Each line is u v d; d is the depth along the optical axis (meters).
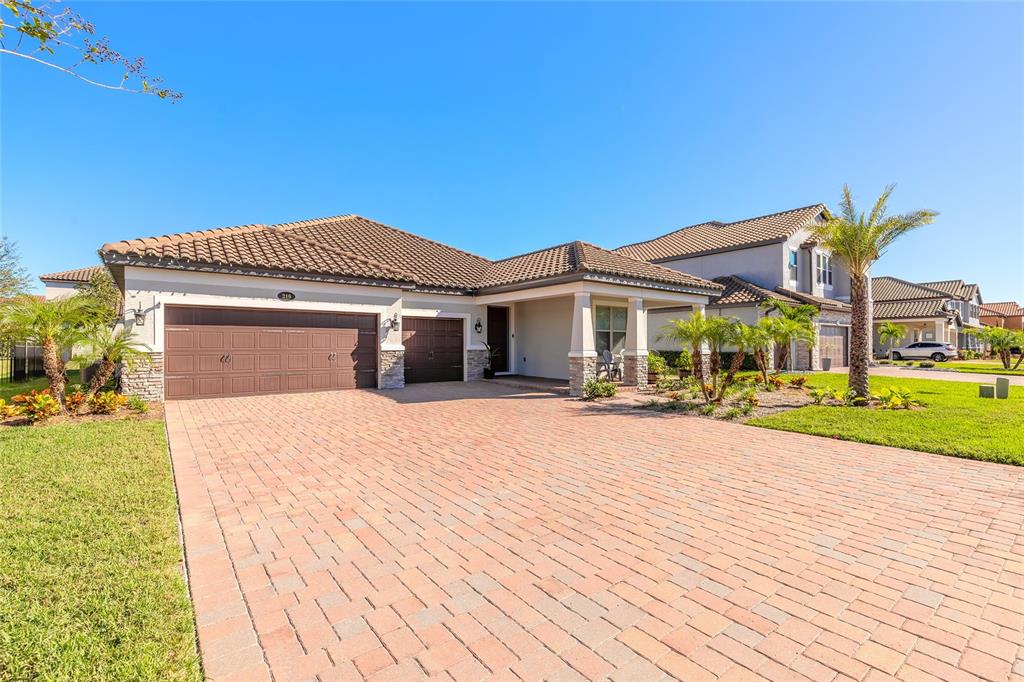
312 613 3.18
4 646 2.60
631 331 16.12
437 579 3.65
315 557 3.99
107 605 3.05
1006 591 3.50
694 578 3.67
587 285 14.18
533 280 15.12
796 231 27.58
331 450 7.70
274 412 11.10
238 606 3.25
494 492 5.70
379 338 15.70
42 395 9.38
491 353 18.89
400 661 2.71
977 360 37.12
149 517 4.55
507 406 12.33
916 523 4.78
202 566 3.81
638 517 4.92
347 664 2.68
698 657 2.75
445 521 4.79
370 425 9.74
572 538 4.40
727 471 6.61
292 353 14.30
